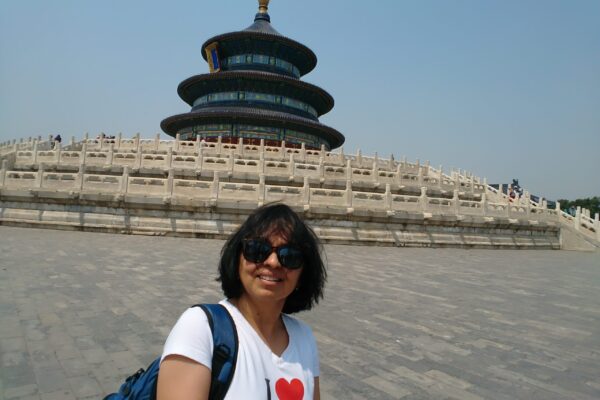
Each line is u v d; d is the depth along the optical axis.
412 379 6.83
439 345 8.63
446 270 19.42
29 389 5.89
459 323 10.38
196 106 66.25
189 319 2.62
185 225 26.61
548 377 7.12
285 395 2.64
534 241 37.75
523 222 36.31
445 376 7.01
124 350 7.54
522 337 9.42
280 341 3.01
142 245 21.66
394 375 6.96
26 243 19.94
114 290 11.98
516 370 7.40
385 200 29.81
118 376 6.44
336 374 6.90
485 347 8.61
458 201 32.84
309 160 42.56
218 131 60.25
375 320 10.32
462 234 32.88
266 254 2.86
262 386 2.54
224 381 2.46
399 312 11.20
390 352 8.09
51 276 13.36
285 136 60.94
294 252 2.91
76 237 23.48
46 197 26.73
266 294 2.86
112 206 26.69
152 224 26.53
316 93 65.31
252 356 2.61
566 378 7.11
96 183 27.19
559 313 11.86
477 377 7.02
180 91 68.69
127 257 17.64
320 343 8.45
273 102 63.47
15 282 12.32
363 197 29.44
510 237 36.06
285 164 35.31
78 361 6.96
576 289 16.05
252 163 35.72
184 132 64.25
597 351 8.60
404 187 38.44
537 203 47.09
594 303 13.43
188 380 2.36
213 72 65.25
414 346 8.50
